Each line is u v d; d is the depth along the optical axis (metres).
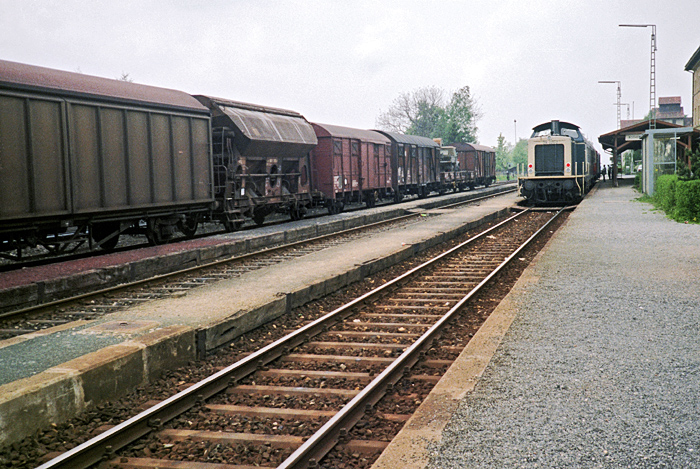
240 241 15.84
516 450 3.99
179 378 6.32
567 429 4.30
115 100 14.09
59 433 4.91
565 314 7.82
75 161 12.98
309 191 25.23
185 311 8.59
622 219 20.89
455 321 8.22
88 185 13.41
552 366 5.73
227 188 18.91
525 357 6.02
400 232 19.88
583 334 6.85
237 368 6.09
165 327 7.11
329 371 6.40
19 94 11.59
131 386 5.95
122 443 4.59
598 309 8.05
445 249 16.86
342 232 19.45
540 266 11.73
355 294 10.67
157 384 6.15
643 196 31.56
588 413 4.59
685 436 4.15
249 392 5.82
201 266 12.71
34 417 4.86
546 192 30.30
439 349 7.01
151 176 15.39
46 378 5.10
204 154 17.70
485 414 4.60
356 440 4.60
